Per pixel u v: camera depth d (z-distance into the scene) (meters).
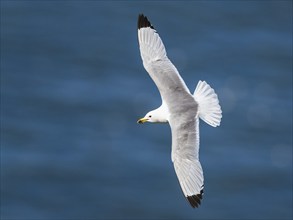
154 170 37.72
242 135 41.88
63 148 39.47
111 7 59.38
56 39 53.47
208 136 41.22
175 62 51.06
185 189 15.81
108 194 36.03
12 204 35.06
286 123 43.53
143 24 17.52
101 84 46.50
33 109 43.00
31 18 56.59
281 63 51.22
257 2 61.03
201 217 34.84
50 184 36.53
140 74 48.19
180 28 56.50
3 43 51.97
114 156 38.78
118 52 52.00
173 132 16.58
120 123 42.06
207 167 38.41
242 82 48.41
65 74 47.94
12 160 37.97
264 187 37.22
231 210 35.41
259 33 56.16
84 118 42.47
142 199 35.75
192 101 17.08
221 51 52.84
